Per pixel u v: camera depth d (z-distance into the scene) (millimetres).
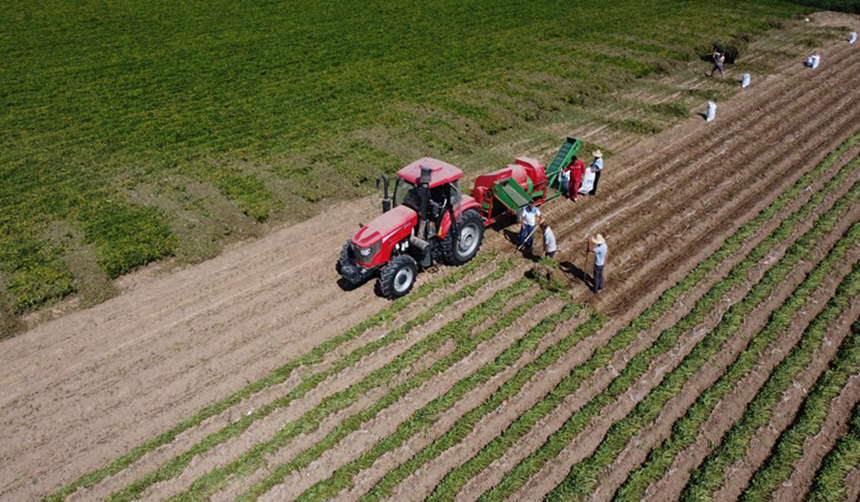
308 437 13016
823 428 12773
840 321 15609
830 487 11516
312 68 35094
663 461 12203
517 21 43531
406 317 16422
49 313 16906
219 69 34969
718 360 14688
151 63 35875
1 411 13805
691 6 47125
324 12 45781
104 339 15898
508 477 11945
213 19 44062
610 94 31578
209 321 16469
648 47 37688
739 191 22188
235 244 19953
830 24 43219
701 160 24578
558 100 30594
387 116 28719
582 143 26391
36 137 27047
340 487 11883
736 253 18625
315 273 18359
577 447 12602
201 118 28812
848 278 17156
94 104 30453
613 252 18906
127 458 12547
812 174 22984
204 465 12445
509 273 18047
